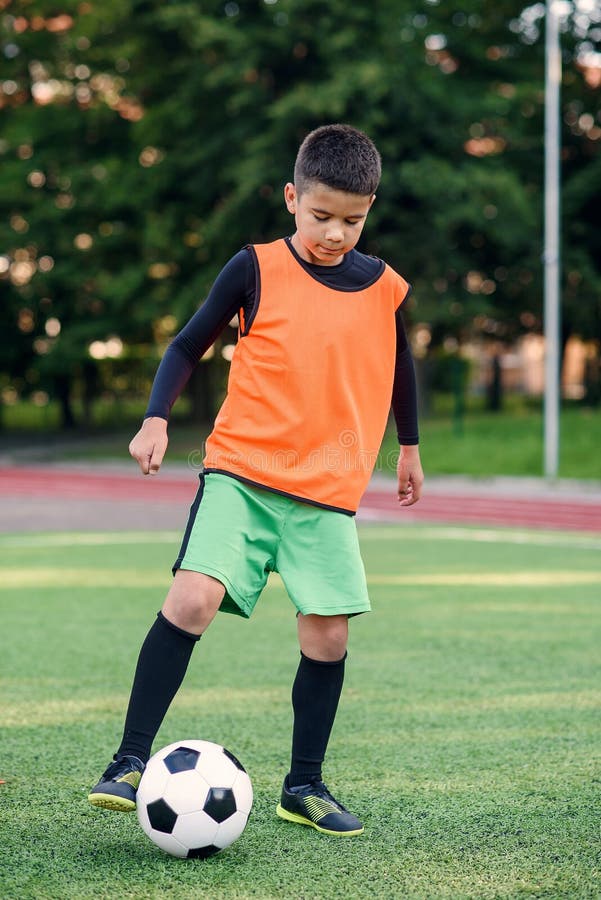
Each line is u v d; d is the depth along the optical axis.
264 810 3.07
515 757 3.61
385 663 5.29
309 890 2.44
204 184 26.36
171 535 12.46
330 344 2.83
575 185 28.77
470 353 51.19
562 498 18.31
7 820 2.94
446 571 9.08
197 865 2.61
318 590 2.84
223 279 2.89
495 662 5.31
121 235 29.30
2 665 5.20
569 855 2.67
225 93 25.66
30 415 42.50
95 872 2.55
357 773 3.43
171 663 2.78
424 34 25.66
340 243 2.75
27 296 31.56
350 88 22.98
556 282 20.28
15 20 32.22
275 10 23.72
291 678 4.93
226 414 2.90
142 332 30.91
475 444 24.09
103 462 26.36
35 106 31.62
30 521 14.20
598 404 35.28
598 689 4.71
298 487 2.83
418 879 2.52
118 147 30.55
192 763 2.70
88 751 3.66
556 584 8.28
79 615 6.75
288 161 24.27
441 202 24.53
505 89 28.95
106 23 26.81
